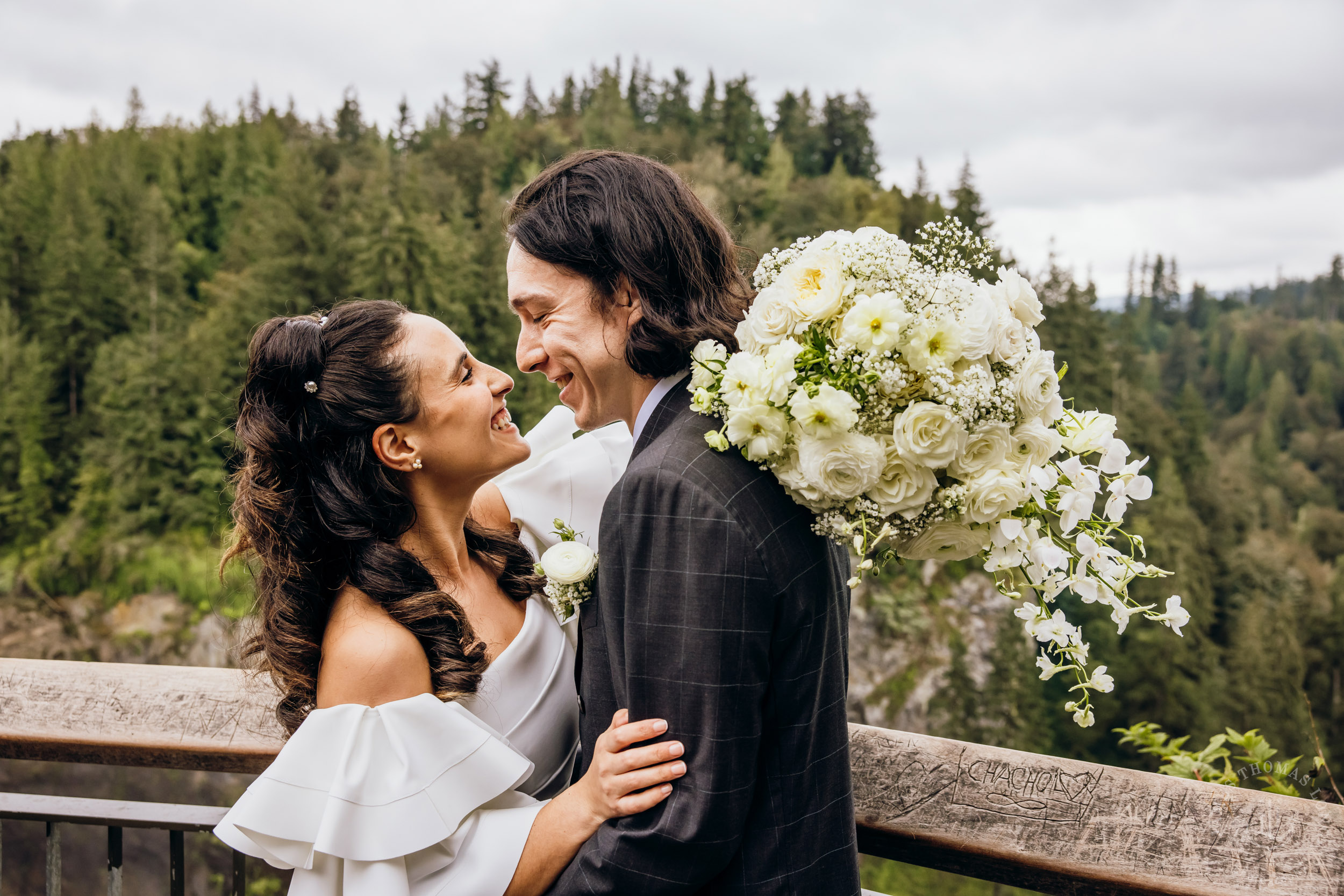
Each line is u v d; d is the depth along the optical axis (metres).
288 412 1.09
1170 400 73.25
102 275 41.97
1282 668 34.47
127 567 34.62
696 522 0.87
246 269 42.81
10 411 37.53
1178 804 1.09
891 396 0.89
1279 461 61.03
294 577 1.07
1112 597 0.88
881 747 1.21
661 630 0.88
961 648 34.00
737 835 0.88
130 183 47.16
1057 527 0.95
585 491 1.38
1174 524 36.81
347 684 1.02
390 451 1.09
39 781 24.81
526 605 1.24
